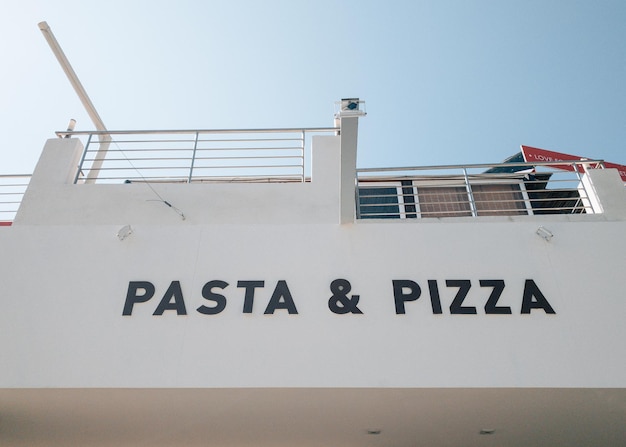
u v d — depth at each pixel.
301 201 6.20
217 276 4.91
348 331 4.61
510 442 5.64
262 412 4.93
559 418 4.97
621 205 5.94
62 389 4.42
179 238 5.12
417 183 7.92
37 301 4.79
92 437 5.62
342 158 4.65
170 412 4.93
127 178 6.60
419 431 5.39
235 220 6.07
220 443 5.73
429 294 4.78
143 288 4.86
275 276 4.89
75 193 6.30
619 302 4.70
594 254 4.96
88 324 4.68
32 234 5.17
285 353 4.52
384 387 4.36
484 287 4.81
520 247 5.01
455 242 5.05
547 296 4.75
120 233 5.07
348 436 5.56
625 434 5.30
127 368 4.47
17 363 4.49
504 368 4.42
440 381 4.38
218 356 4.51
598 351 4.48
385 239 5.07
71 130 6.96
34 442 5.75
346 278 4.87
